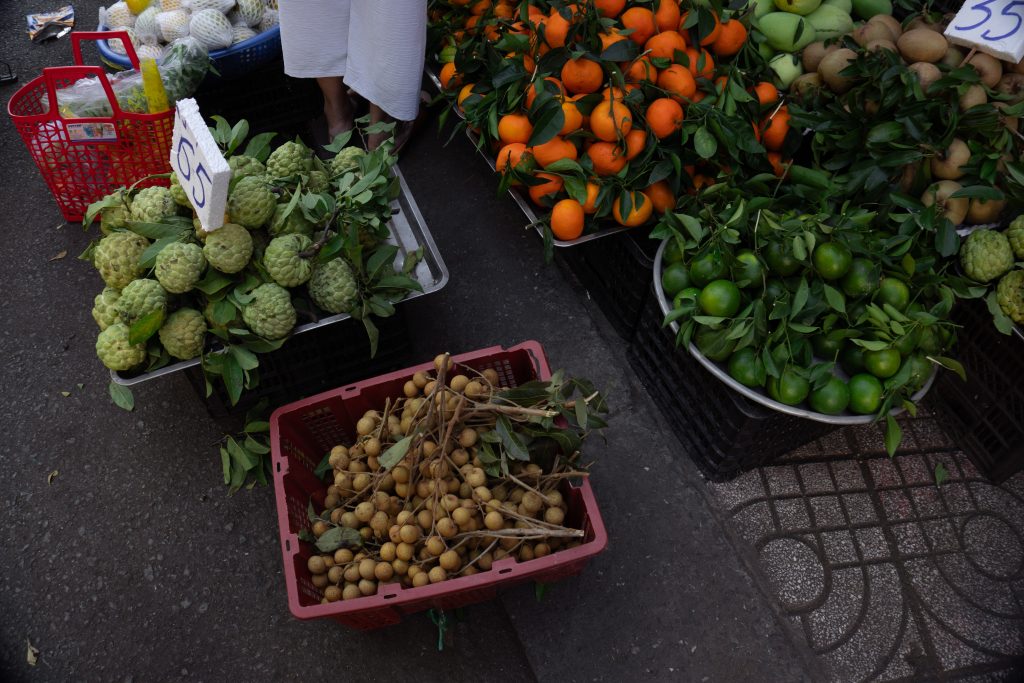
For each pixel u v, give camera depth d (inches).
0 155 155.8
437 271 107.8
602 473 109.3
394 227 114.3
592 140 102.9
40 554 106.0
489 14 115.2
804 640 95.6
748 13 106.0
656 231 95.2
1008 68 99.3
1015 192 93.0
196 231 94.2
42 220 143.9
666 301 95.4
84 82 127.3
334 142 112.7
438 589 79.7
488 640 97.3
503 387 102.0
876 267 86.3
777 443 103.2
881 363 84.1
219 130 105.5
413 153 151.3
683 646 95.2
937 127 95.6
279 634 98.7
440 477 84.0
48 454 115.2
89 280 135.3
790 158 105.6
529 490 84.7
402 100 127.6
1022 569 101.5
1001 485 108.8
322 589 87.7
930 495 107.6
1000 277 92.2
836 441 112.2
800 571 100.8
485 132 110.8
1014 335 99.0
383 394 97.2
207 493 110.7
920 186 94.7
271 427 91.7
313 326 96.7
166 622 100.1
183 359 94.2
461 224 139.8
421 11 117.3
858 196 97.4
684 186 105.0
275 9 150.2
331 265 95.2
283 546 83.8
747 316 86.0
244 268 94.0
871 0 115.1
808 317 85.8
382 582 84.5
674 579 100.2
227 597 101.9
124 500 110.4
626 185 100.0
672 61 97.8
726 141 95.8
